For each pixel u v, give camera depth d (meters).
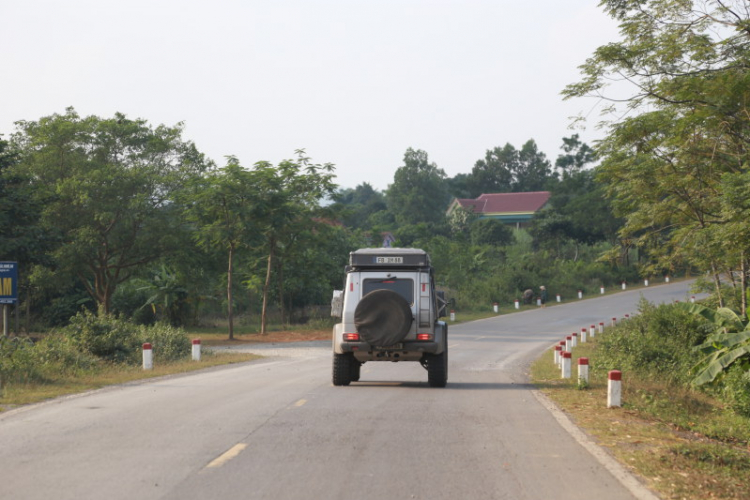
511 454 17.39
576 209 173.00
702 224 45.62
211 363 47.41
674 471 16.16
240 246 79.88
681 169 44.16
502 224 189.38
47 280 79.81
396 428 20.80
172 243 80.44
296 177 82.38
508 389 32.69
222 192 73.62
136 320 95.25
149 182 80.75
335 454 17.03
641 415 25.50
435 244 152.62
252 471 15.23
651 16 36.31
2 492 13.40
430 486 14.20
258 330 88.88
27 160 80.38
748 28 34.41
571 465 16.27
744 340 27.25
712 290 59.91
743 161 41.81
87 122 81.62
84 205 77.56
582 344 65.62
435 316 33.56
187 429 20.20
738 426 27.09
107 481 14.25
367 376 39.66
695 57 35.47
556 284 144.50
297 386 32.62
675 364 41.59
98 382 33.78
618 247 57.09
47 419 21.92
